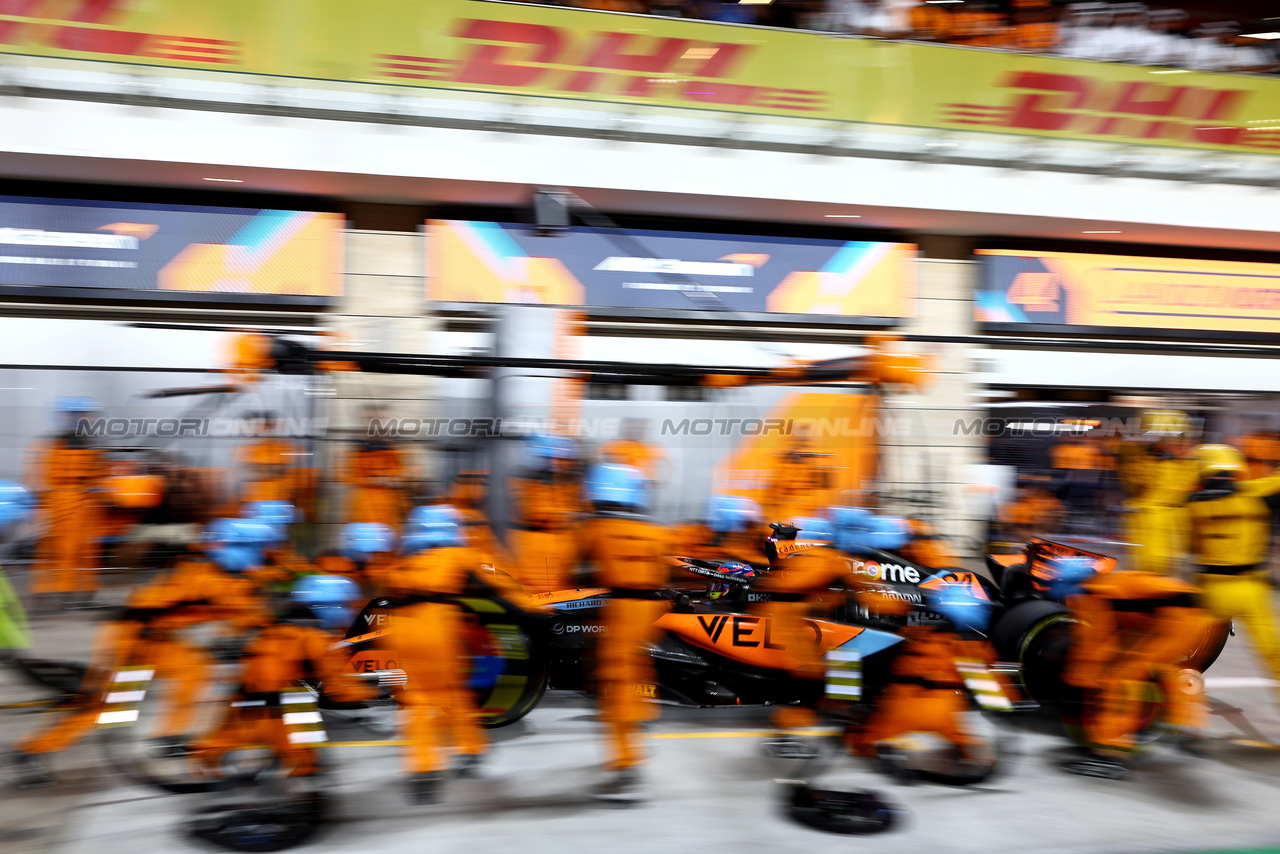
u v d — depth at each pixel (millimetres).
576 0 8797
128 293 8133
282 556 3818
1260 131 10109
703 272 9516
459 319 6508
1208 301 10812
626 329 8734
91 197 8250
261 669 3463
